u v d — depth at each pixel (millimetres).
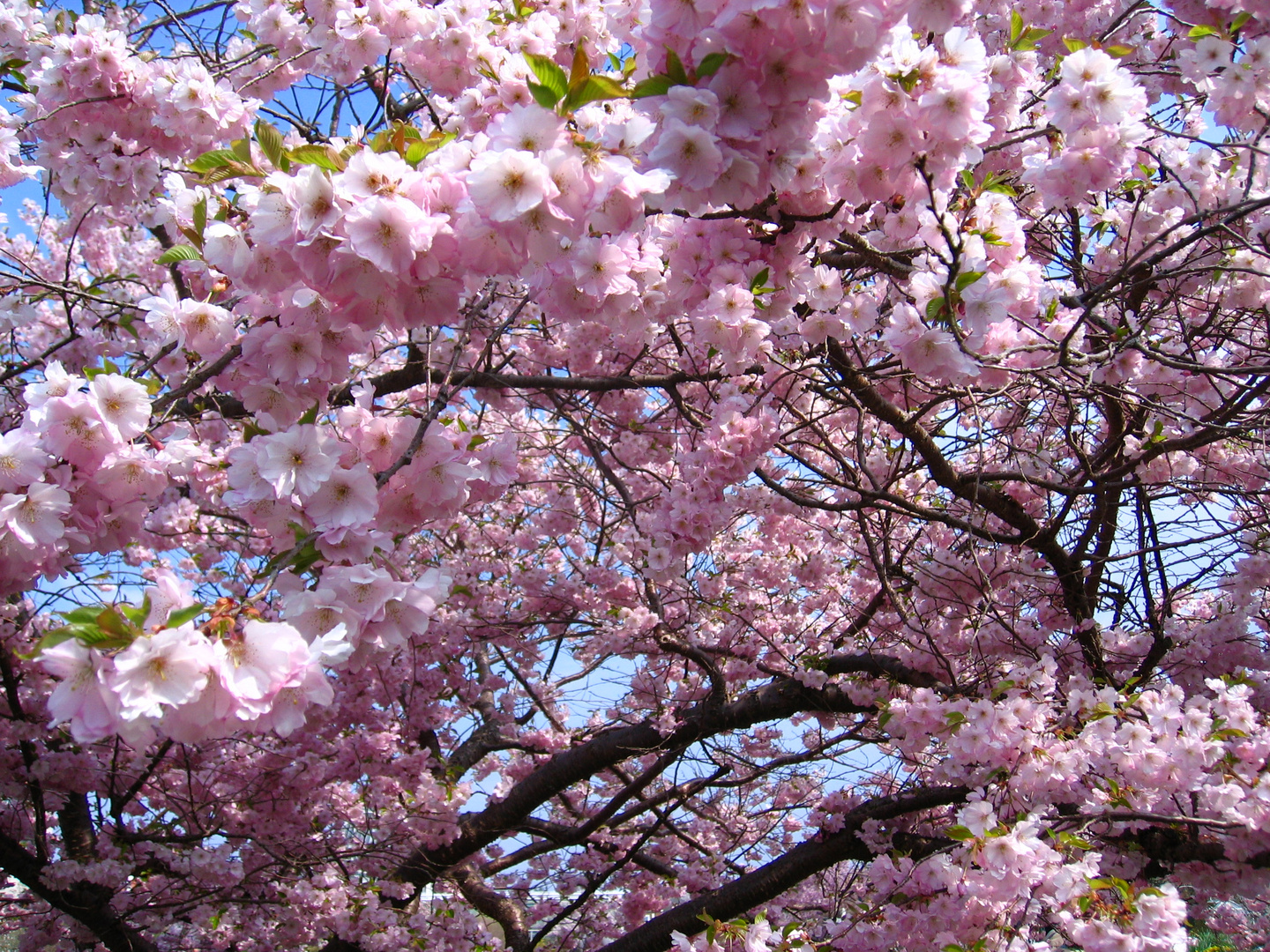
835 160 2281
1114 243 3842
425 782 5438
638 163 1897
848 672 4797
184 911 4582
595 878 6324
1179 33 3746
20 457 1922
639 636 5211
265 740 5176
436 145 1954
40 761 4215
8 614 4121
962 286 2293
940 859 3303
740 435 2939
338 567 1781
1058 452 4723
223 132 3213
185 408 3602
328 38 3473
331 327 2062
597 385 4125
